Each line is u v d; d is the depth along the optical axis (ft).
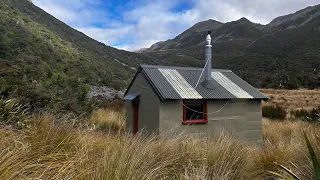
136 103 31.14
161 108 27.14
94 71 135.03
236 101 31.07
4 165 7.30
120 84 132.46
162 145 13.88
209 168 12.67
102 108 51.24
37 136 12.19
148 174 10.00
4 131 11.36
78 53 157.28
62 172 8.57
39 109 22.26
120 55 262.67
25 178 7.36
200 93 29.09
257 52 369.50
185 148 14.37
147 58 303.68
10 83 27.86
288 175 12.92
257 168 15.23
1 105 16.43
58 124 14.65
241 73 244.22
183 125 27.76
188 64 377.50
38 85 30.73
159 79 29.48
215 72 36.22
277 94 134.62
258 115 32.42
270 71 257.96
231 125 30.42
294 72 227.40
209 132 28.78
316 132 19.69
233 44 503.20
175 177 12.00
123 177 9.25
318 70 221.66
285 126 37.04
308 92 140.46
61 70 111.75
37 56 110.32
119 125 35.88
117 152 11.05
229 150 14.39
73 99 34.35
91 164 9.98
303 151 14.88
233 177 12.91
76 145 12.73
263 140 32.04
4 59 92.58
